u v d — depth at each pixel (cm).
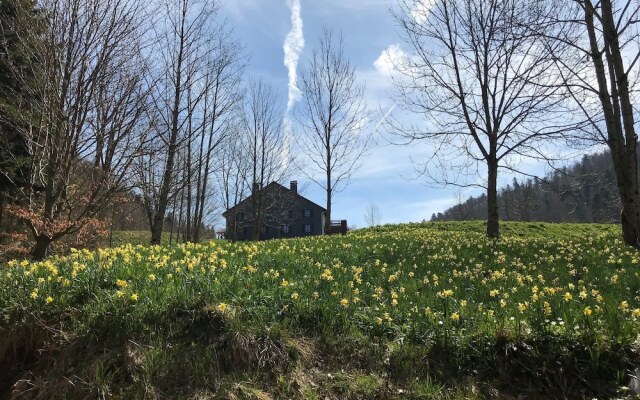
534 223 2623
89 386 403
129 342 436
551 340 432
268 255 820
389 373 426
